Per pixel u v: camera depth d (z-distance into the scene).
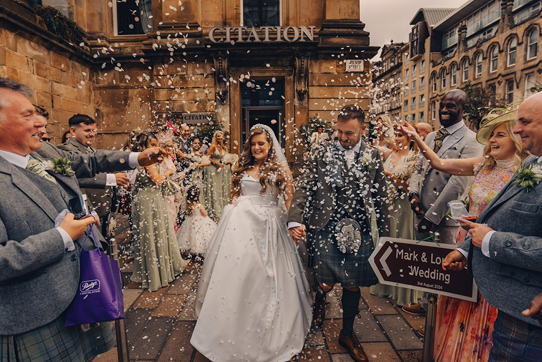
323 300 2.40
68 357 1.26
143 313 2.62
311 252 2.27
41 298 1.15
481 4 22.34
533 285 1.10
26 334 1.14
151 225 3.09
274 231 2.17
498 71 21.00
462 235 2.00
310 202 2.18
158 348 2.14
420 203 2.41
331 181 2.04
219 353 1.90
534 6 18.38
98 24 8.30
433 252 1.68
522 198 1.17
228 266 2.00
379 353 2.08
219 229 2.32
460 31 24.41
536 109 1.13
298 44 8.38
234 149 8.63
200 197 5.22
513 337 1.18
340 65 8.44
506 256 1.13
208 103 8.39
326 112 8.56
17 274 1.05
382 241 1.81
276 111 9.54
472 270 1.36
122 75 8.51
